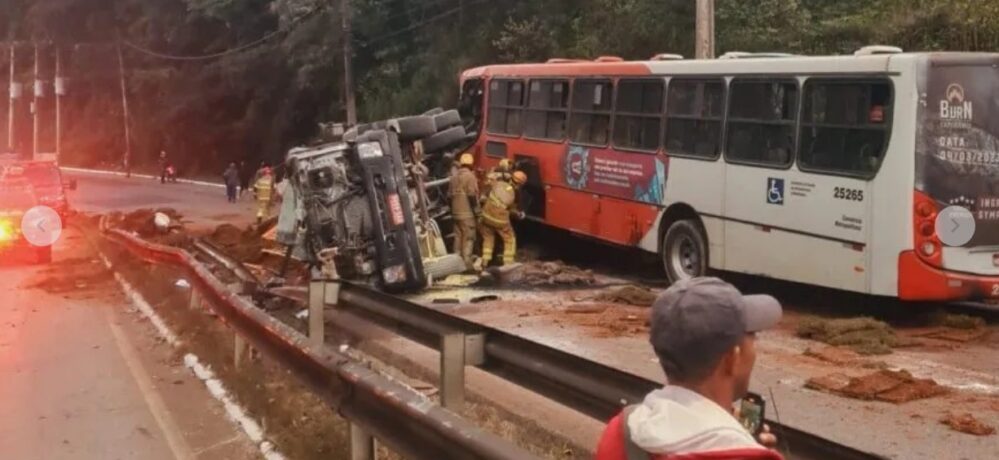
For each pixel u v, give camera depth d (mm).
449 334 7004
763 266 12609
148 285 16078
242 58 51781
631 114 15062
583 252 18500
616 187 15383
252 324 9062
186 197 47688
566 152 16609
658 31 25719
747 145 12805
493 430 7113
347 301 9227
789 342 10766
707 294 2475
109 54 75250
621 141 15273
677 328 2455
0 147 92812
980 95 10969
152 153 69562
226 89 57938
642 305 13211
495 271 15195
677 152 14031
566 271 15570
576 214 16438
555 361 6023
